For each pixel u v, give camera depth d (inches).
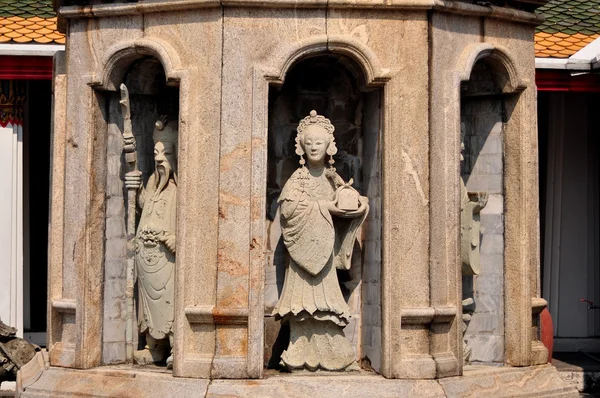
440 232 460.8
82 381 463.8
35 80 815.7
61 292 490.0
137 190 486.9
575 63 722.8
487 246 506.0
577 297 804.0
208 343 448.1
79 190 478.6
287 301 464.4
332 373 462.3
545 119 815.7
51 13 765.9
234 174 446.9
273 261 480.7
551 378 492.7
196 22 455.5
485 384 464.8
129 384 452.8
